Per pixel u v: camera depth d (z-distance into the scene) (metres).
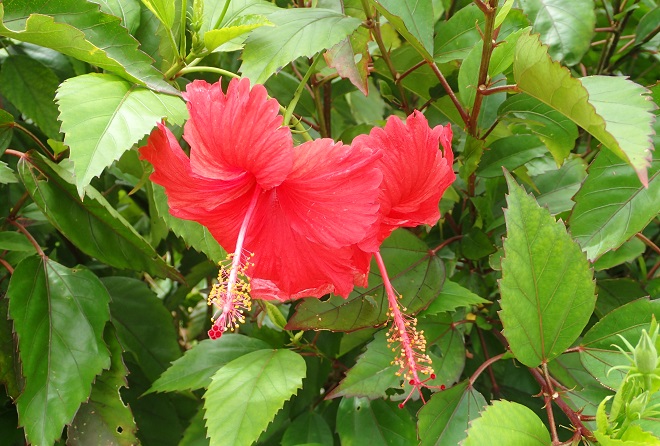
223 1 0.44
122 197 0.66
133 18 0.44
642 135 0.33
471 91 0.46
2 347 0.44
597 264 0.47
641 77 0.60
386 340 0.43
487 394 0.50
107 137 0.36
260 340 0.47
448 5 0.58
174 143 0.35
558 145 0.46
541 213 0.39
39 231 0.53
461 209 0.51
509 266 0.39
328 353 0.49
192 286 0.57
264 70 0.40
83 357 0.43
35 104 0.50
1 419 0.48
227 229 0.38
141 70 0.39
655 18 0.54
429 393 0.47
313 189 0.35
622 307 0.41
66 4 0.39
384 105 0.68
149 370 0.51
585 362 0.42
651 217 0.40
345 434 0.45
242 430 0.40
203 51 0.42
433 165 0.36
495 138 0.49
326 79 0.50
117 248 0.46
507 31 0.48
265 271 0.38
